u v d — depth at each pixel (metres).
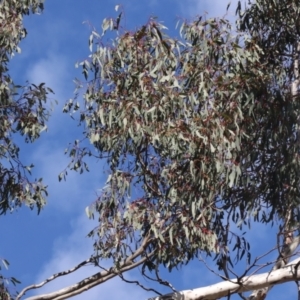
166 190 11.12
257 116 10.94
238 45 11.06
